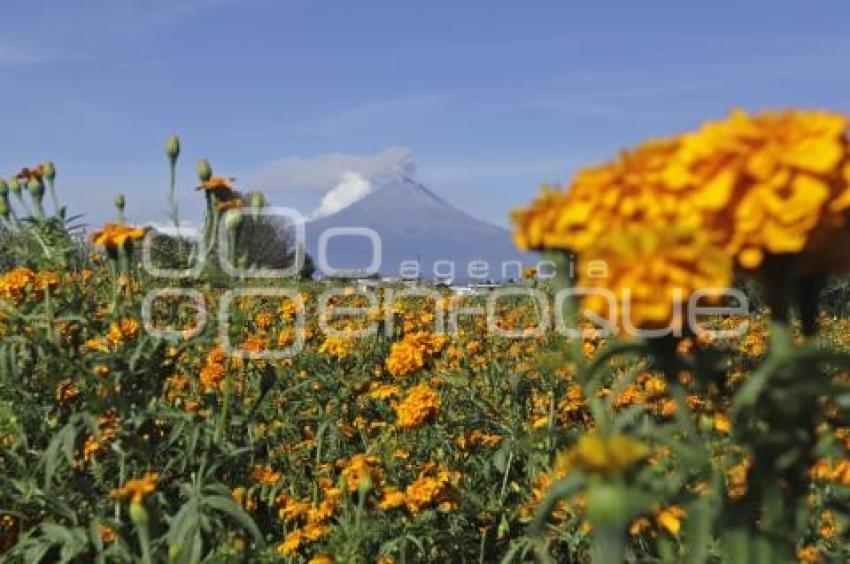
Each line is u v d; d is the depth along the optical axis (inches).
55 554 69.4
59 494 70.0
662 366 44.9
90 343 75.2
